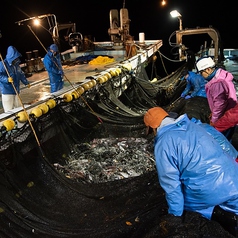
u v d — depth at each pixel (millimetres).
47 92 9125
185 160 2646
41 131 5312
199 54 12117
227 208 2916
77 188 4508
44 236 3385
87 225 3598
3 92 6738
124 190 4309
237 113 3990
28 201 3992
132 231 3229
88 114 6742
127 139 6617
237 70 11195
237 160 3424
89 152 6164
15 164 4445
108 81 8367
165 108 8344
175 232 2746
